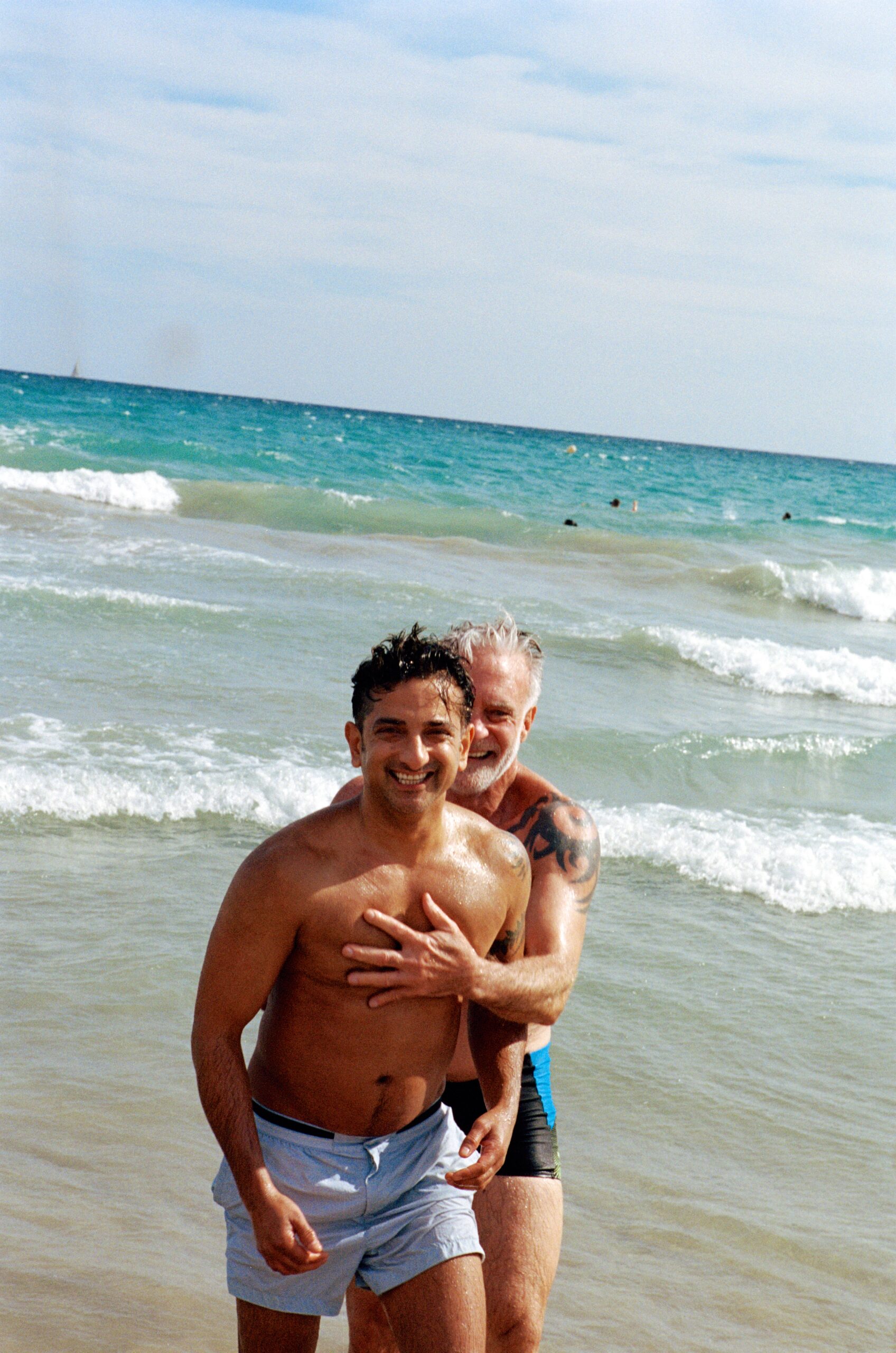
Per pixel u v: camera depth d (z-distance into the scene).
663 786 9.70
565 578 20.00
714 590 20.23
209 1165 4.19
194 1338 3.30
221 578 15.80
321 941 2.32
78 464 29.81
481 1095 3.00
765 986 6.10
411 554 20.77
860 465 180.75
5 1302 3.37
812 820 9.02
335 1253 2.43
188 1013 5.26
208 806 7.90
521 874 2.54
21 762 8.23
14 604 12.80
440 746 2.30
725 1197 4.24
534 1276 2.75
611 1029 5.50
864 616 19.78
